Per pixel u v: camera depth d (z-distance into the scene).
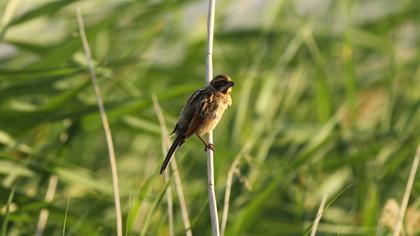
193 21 17.62
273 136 14.62
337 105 16.66
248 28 17.75
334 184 15.03
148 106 12.70
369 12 20.77
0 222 11.48
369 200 13.04
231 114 15.20
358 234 11.85
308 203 14.23
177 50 17.23
